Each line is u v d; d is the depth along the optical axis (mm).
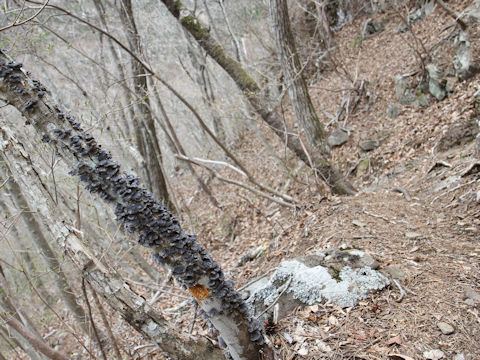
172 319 4766
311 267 3455
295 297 3271
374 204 5312
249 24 14367
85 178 2113
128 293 2283
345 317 2967
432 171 6176
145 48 8195
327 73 14188
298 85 7949
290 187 9023
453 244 3758
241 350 2529
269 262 4797
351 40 14000
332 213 5254
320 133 8422
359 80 11461
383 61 11336
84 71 10492
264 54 15906
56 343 5859
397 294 3074
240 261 5812
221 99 13680
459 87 7809
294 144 6914
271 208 8695
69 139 2086
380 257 3668
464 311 2758
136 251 6395
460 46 8031
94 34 9398
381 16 13227
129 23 7934
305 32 15266
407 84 9195
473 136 6391
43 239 5434
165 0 6258
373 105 10414
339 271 3352
